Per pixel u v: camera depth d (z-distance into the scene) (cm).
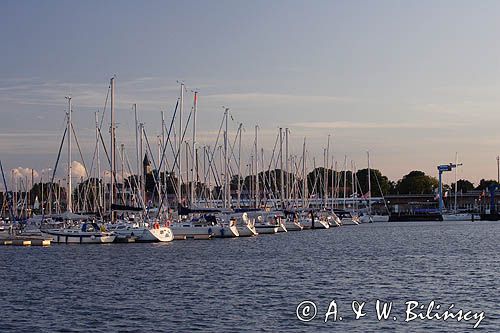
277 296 5891
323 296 5894
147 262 8756
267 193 18462
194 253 10062
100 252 10231
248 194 17475
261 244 11944
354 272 7562
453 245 11812
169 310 5284
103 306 5478
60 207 17050
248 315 5084
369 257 9456
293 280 6894
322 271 7675
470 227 19975
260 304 5512
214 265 8350
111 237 11750
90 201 16275
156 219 12488
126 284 6712
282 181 17712
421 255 9738
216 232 13200
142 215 12550
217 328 4684
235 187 17225
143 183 13388
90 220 12262
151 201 13525
